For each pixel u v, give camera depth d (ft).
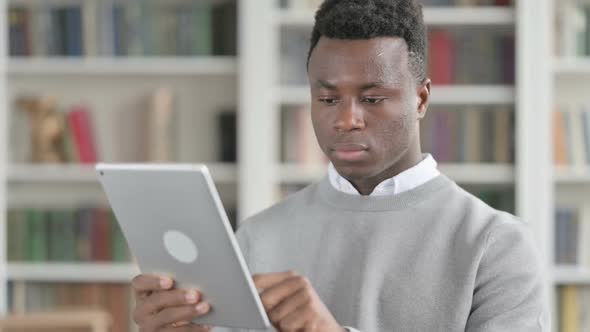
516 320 4.67
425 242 4.93
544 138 12.03
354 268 5.02
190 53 12.67
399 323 4.84
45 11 12.75
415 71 4.75
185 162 13.24
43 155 12.89
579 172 12.22
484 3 12.34
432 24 12.44
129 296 12.75
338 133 4.64
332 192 5.25
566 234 12.28
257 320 4.18
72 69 12.71
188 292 4.30
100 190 13.48
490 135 12.32
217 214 3.92
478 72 12.36
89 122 13.01
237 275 4.05
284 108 12.56
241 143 12.35
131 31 12.69
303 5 12.41
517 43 12.09
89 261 12.77
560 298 12.20
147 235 4.33
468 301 4.75
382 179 5.10
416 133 5.08
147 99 13.30
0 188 12.67
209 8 12.69
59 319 9.65
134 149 13.28
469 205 5.02
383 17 4.63
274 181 12.41
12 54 12.76
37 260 12.76
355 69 4.55
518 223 4.94
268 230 5.37
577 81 13.02
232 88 13.34
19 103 12.95
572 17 12.24
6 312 12.69
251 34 12.30
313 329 4.19
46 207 13.01
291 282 4.25
